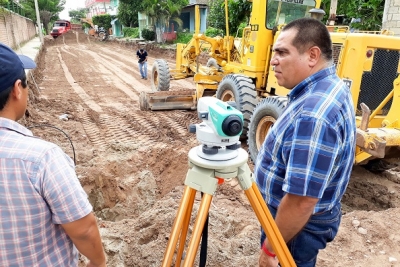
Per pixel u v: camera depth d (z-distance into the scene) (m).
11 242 1.20
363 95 4.15
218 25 18.98
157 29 27.53
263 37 5.67
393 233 3.22
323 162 1.42
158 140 6.18
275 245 1.58
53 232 1.29
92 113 8.12
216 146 1.51
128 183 4.67
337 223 1.82
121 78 14.42
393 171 4.95
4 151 1.17
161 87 9.65
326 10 10.81
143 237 2.98
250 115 5.64
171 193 4.02
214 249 2.71
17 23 22.48
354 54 3.89
